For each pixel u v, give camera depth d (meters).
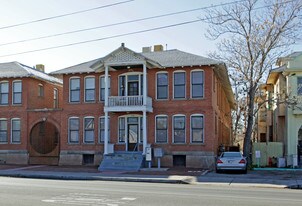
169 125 31.22
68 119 33.97
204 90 30.62
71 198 12.98
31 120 35.56
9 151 35.81
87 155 33.31
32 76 35.75
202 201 12.45
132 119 32.19
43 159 35.09
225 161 24.83
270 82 39.00
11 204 11.65
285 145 31.41
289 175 23.86
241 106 44.28
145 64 30.06
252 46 29.28
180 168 29.30
